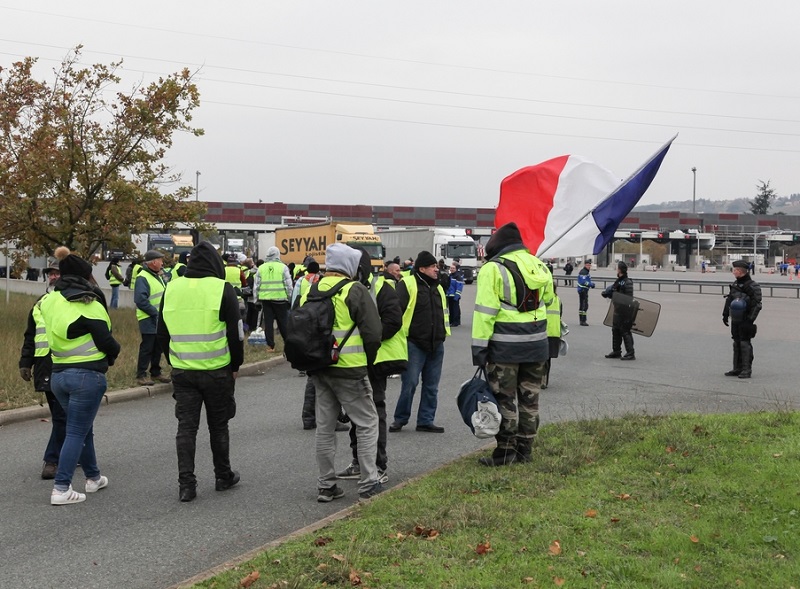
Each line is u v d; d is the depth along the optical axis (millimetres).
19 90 18625
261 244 55031
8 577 4852
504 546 4727
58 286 6465
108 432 9047
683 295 38312
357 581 4277
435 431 8930
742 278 12938
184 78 19844
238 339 6492
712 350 16750
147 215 19297
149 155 19922
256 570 4535
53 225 19609
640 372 13602
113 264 24812
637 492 5734
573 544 4727
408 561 4539
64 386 6352
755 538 4719
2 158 18359
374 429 6379
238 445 8367
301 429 9180
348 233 40781
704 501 5488
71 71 19047
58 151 18406
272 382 12797
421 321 8719
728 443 7012
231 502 6379
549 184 9000
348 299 6160
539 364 6809
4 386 10836
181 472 6422
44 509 6254
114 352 6527
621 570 4305
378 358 6949
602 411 9742
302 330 6086
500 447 6797
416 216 90562
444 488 6043
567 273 55031
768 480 5820
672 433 7438
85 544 5434
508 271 6594
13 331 17094
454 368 14477
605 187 8961
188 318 6414
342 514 5711
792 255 93688
